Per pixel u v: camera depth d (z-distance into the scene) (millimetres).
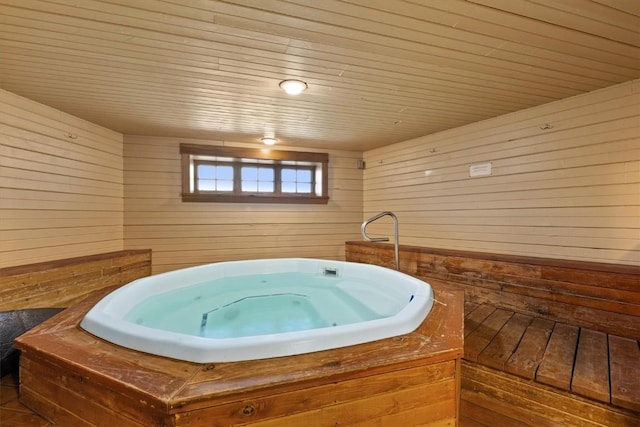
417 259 3113
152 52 1685
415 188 3564
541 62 1801
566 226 2340
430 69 1895
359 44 1610
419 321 1258
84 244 2912
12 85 2117
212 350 956
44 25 1428
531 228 2541
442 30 1488
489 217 2836
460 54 1712
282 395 865
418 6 1309
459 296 1658
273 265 2924
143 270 3268
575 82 2061
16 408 1178
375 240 2391
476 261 2650
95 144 3031
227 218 3744
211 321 2053
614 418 1289
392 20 1407
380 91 2229
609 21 1410
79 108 2584
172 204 3545
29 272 2176
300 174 4180
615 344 1779
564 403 1405
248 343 985
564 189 2348
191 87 2156
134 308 1780
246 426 837
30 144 2408
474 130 2955
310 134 3410
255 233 3854
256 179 3988
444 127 3117
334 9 1328
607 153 2145
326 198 4102
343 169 4199
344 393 921
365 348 1038
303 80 2049
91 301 1584
